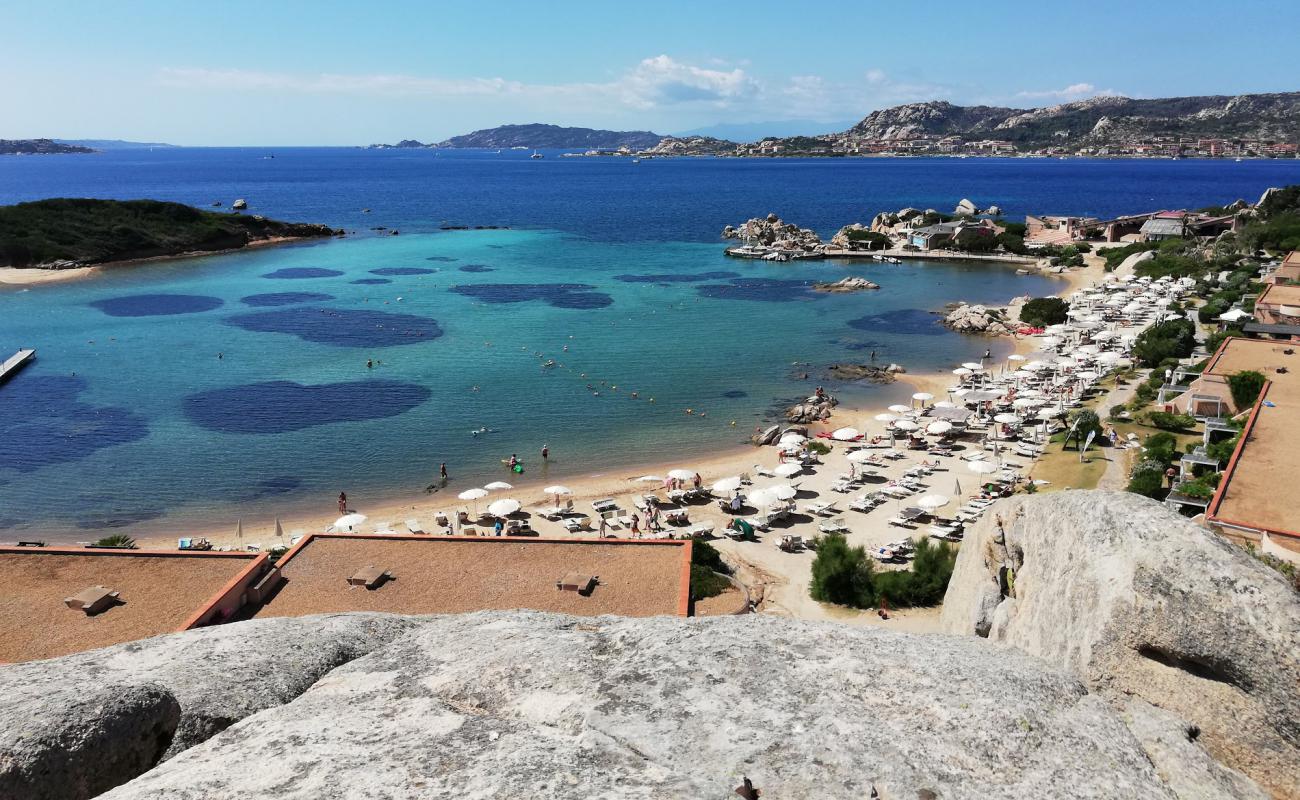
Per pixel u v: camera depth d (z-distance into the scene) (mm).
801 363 71188
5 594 23141
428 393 62531
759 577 34250
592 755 4641
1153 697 6312
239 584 22922
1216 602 6172
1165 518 7137
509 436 54125
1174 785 5320
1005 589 12070
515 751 4711
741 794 4301
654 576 24500
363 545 26797
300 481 46969
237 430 54656
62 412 57750
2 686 5926
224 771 4586
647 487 45906
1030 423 53938
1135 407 52844
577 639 6289
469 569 25109
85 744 5047
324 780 4457
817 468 47750
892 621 29328
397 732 5039
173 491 45500
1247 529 21391
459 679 5750
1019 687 5566
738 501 42062
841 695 5293
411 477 47656
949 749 4852
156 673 6363
